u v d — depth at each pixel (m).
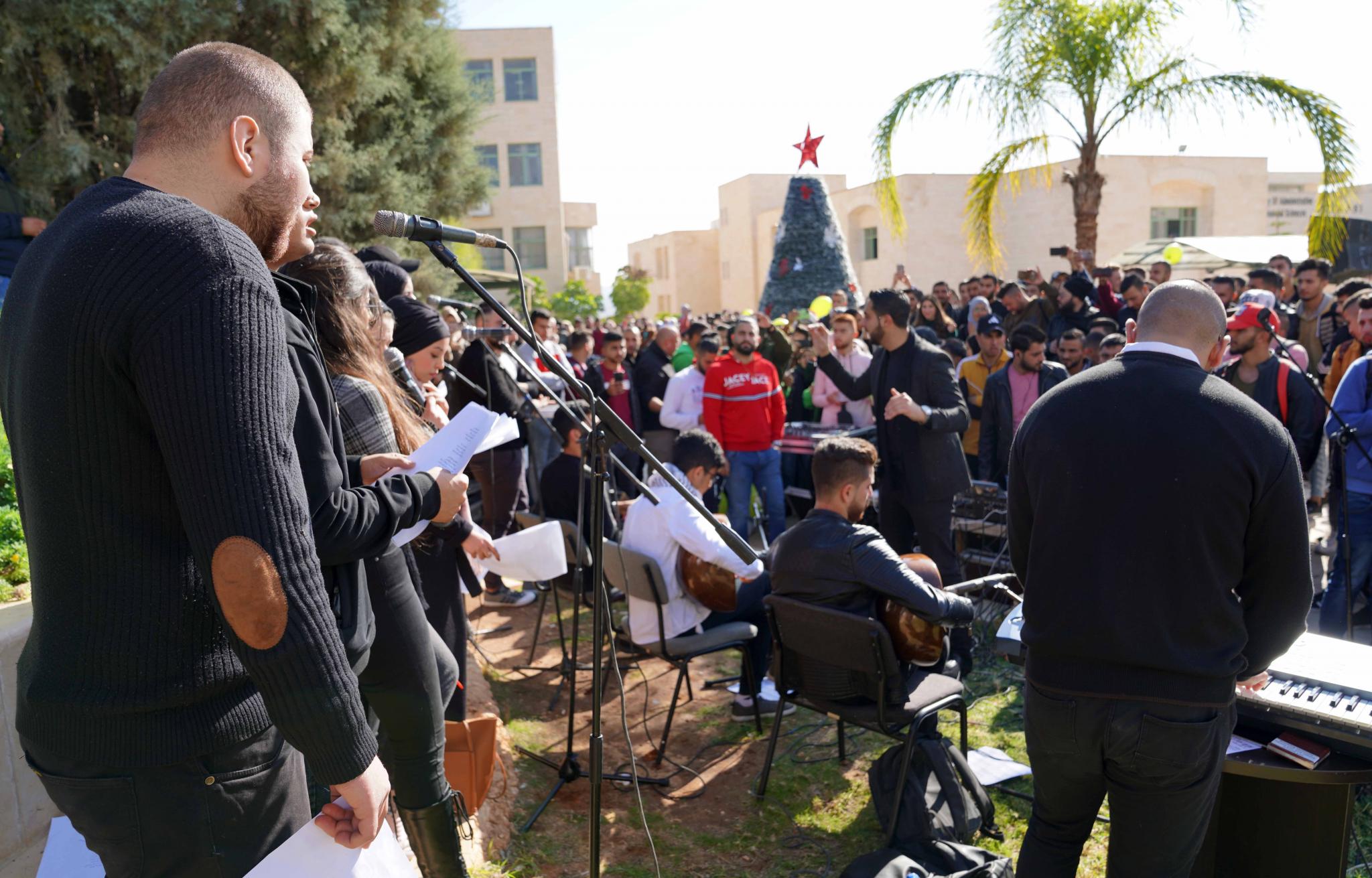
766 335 9.31
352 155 10.74
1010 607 4.83
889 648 2.83
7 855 2.26
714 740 3.71
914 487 4.27
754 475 6.25
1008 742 3.54
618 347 7.61
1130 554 1.82
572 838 3.02
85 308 1.06
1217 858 2.39
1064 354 6.02
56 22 8.33
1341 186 10.32
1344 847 2.20
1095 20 10.50
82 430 1.09
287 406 1.17
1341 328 6.47
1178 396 1.84
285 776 1.33
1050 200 22.86
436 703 2.09
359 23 10.80
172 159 1.24
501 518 5.53
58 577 1.15
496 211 29.81
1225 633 1.82
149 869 1.21
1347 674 2.09
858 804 3.20
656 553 3.63
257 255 1.17
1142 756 1.84
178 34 8.77
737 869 2.86
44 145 8.36
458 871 2.14
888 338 4.30
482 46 29.33
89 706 1.14
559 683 4.29
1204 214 24.20
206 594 1.18
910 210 24.00
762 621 3.94
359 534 1.38
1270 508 1.77
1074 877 2.09
